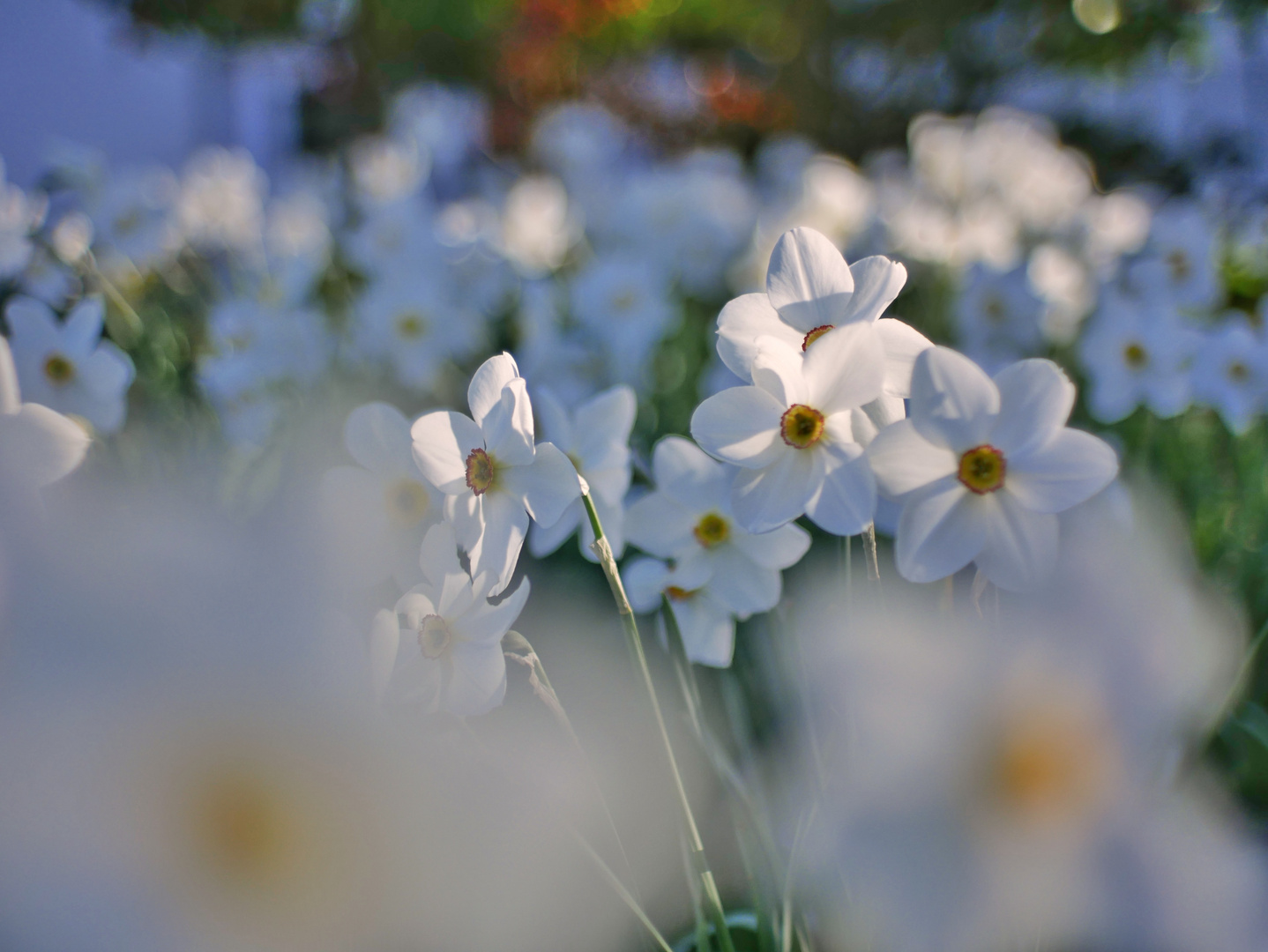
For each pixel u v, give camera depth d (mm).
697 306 2188
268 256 1935
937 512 542
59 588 307
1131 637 351
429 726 557
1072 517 568
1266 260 1805
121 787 298
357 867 320
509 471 593
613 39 4289
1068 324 1718
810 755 528
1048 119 4023
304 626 322
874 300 589
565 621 1022
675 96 4559
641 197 2023
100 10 3541
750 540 665
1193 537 962
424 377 1639
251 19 3801
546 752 683
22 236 1415
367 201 2008
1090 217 2143
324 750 319
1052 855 337
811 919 583
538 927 544
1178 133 3850
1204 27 3641
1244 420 1154
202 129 4125
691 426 571
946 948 336
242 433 1363
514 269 1907
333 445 1365
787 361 569
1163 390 1209
